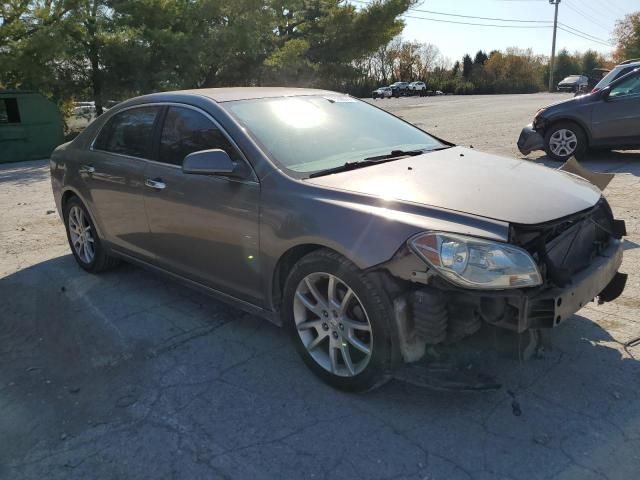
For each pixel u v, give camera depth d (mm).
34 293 4809
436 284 2676
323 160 3537
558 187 3230
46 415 3094
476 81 79750
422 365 2859
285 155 3469
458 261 2607
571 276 2926
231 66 23828
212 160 3326
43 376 3490
